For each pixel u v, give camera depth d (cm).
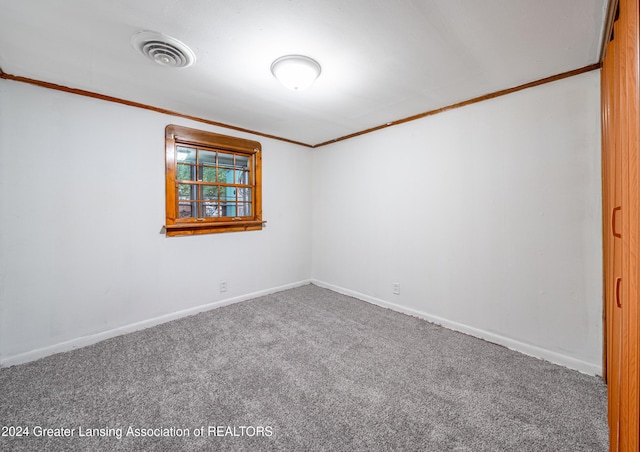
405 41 157
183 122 278
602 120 172
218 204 311
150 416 148
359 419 145
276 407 154
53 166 212
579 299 190
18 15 135
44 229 209
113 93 226
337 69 188
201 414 149
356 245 345
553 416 147
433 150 266
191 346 223
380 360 202
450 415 148
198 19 139
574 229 191
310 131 334
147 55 171
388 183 307
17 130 198
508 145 219
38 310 208
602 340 182
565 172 194
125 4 128
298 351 215
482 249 235
